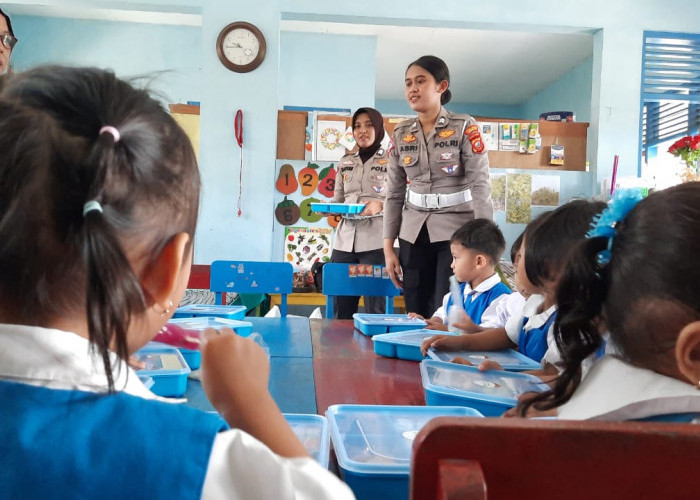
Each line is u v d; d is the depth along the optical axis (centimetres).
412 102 221
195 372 98
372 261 272
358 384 98
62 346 34
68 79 35
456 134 218
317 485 33
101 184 32
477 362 110
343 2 366
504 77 726
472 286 182
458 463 31
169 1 358
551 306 110
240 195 361
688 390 46
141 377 80
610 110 375
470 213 222
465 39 575
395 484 53
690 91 378
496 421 32
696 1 379
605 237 53
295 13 364
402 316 166
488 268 178
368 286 218
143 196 35
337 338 144
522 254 124
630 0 375
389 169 236
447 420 32
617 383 50
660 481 32
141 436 32
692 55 378
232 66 356
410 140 226
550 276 94
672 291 46
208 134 359
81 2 361
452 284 193
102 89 35
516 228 379
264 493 32
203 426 33
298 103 534
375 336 127
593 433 31
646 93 377
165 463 31
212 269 210
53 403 33
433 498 32
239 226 362
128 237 35
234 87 360
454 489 30
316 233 382
